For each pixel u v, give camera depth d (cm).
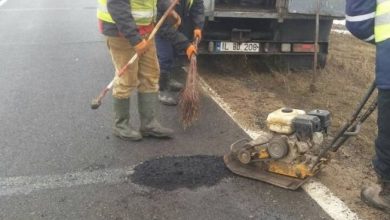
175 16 480
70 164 434
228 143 477
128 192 387
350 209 364
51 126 520
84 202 373
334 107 591
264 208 365
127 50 455
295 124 384
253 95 620
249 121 534
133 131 484
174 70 618
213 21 676
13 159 443
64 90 642
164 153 454
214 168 423
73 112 561
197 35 527
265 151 398
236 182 402
